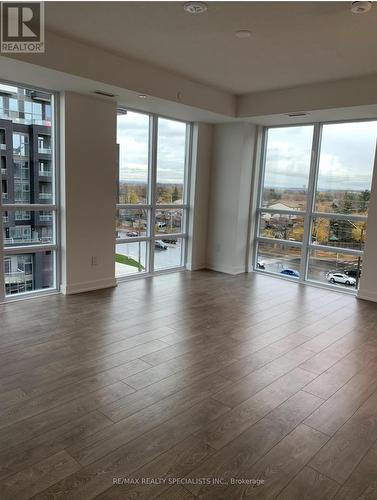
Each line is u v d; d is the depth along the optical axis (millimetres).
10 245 4465
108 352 3328
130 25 3287
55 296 4832
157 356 3297
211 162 6613
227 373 3047
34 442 2162
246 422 2422
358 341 3793
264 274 6574
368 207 5199
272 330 4016
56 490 1841
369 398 2758
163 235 6281
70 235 4805
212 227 6754
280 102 5262
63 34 3562
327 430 2375
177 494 1849
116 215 5441
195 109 5234
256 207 6688
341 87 4719
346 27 3145
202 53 3920
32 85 4219
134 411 2490
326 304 4992
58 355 3236
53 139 4617
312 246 6016
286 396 2744
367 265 5242
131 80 4266
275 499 1842
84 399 2604
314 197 5984
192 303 4828
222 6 2846
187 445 2189
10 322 3924
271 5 2807
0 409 2453
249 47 3686
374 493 1900
